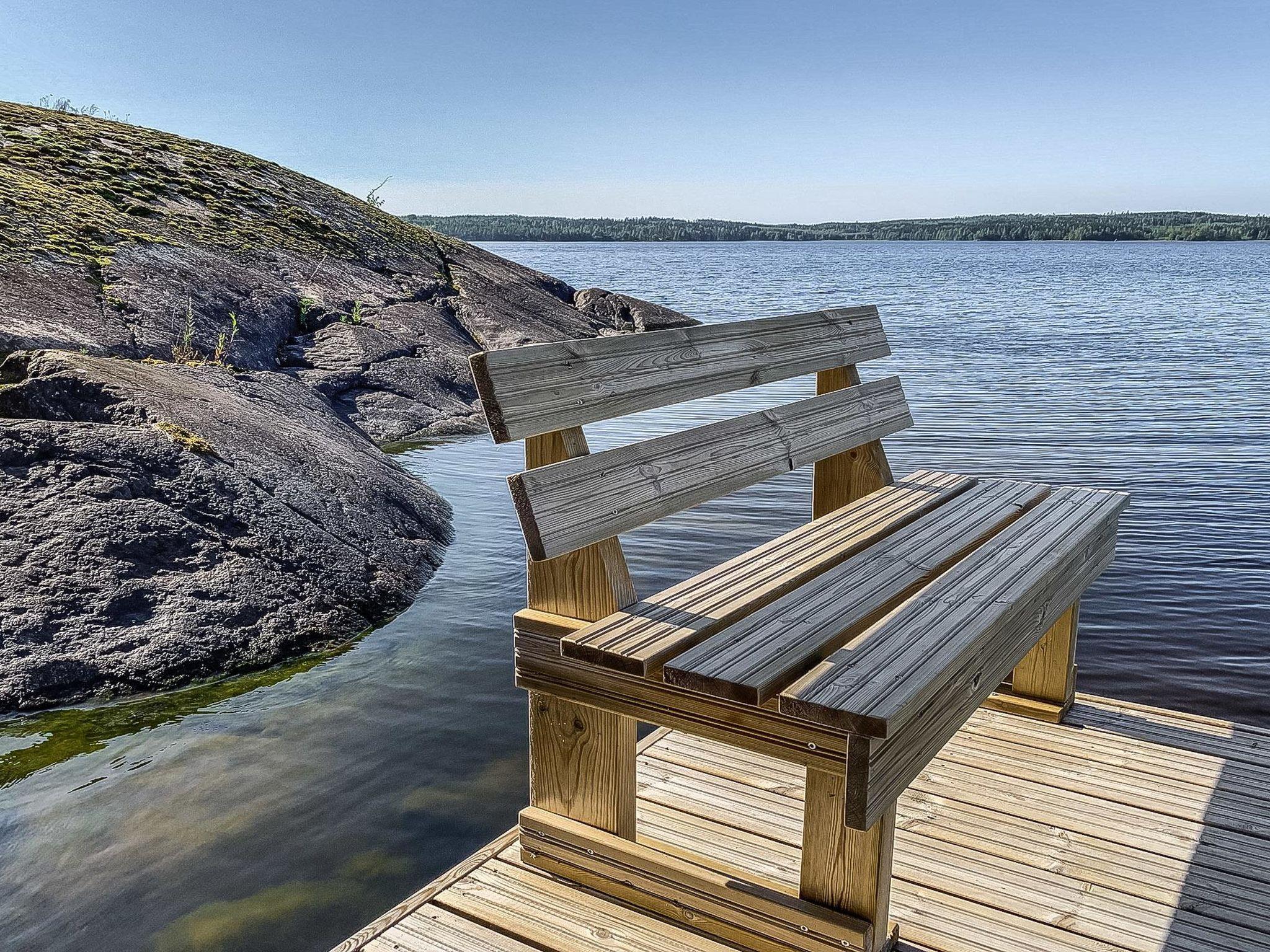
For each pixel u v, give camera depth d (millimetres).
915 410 13211
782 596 2459
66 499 5344
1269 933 2344
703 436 2826
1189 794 3008
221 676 4688
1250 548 6992
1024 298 42969
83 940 2814
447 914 2404
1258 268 89375
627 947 2268
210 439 6340
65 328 10883
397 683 4660
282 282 16562
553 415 2322
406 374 14008
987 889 2518
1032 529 3049
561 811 2574
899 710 1783
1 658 4398
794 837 2801
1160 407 13438
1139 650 5262
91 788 3670
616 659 2074
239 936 2838
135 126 23891
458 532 7398
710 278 67312
